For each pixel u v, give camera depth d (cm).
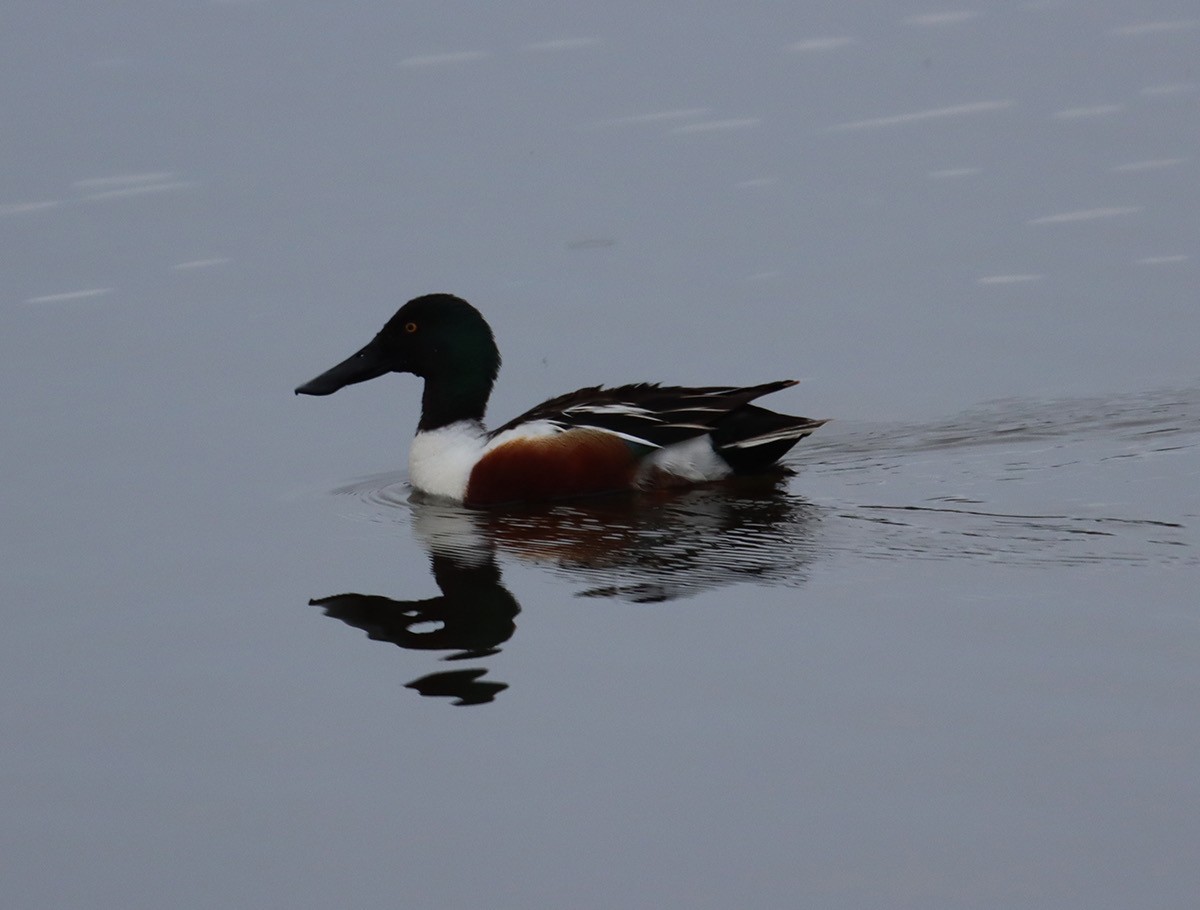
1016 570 1162
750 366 1659
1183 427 1448
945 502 1308
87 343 1734
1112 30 2492
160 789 940
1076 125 2200
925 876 821
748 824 872
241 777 946
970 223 1959
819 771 913
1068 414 1496
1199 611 1073
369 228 1998
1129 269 1830
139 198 2086
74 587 1220
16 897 847
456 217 2020
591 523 1323
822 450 1454
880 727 953
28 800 934
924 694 987
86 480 1435
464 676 1048
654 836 867
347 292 1844
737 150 2170
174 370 1677
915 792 888
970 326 1720
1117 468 1359
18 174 2155
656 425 1389
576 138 2220
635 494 1391
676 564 1215
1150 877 809
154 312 1803
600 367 1669
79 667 1091
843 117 2259
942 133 2197
